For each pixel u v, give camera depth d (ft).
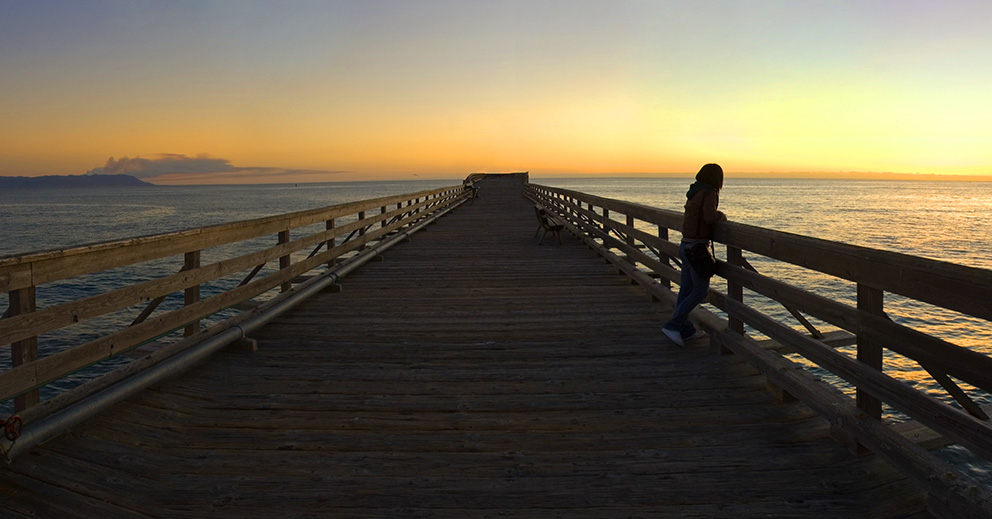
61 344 48.91
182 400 11.84
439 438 10.37
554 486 8.72
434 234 47.78
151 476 8.91
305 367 14.30
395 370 14.12
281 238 20.30
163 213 328.90
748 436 10.27
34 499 7.98
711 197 14.03
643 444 10.07
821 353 10.06
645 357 14.98
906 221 217.97
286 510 8.08
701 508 8.10
